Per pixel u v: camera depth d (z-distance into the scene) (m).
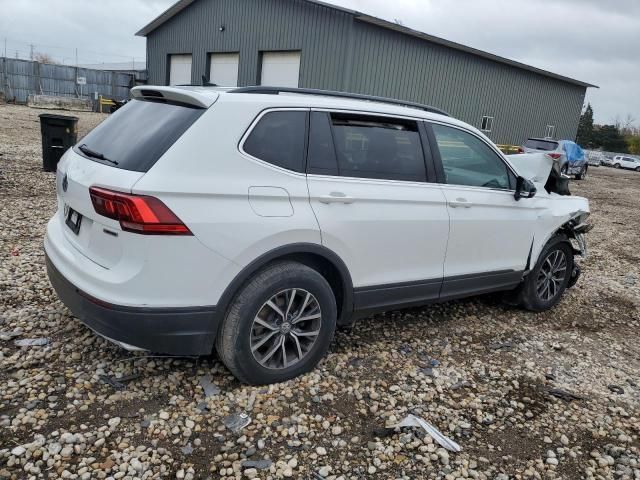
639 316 5.60
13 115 23.83
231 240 2.90
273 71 22.81
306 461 2.71
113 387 3.13
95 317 2.84
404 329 4.45
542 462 2.92
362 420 3.10
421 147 3.90
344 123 3.50
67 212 3.35
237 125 3.00
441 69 23.27
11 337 3.57
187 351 2.99
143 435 2.76
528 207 4.70
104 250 2.86
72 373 3.23
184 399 3.09
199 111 2.96
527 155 5.48
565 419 3.36
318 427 2.99
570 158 24.23
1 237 5.71
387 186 3.63
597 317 5.40
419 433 3.02
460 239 4.13
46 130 9.62
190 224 2.77
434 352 4.10
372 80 20.88
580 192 19.47
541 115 30.08
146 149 2.85
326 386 3.40
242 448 2.76
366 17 19.19
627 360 4.41
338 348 3.95
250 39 23.45
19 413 2.81
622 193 20.86
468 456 2.89
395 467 2.74
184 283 2.82
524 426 3.24
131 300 2.76
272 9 22.11
